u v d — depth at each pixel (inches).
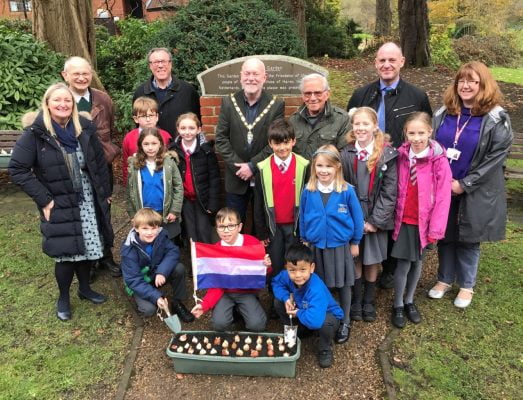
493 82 126.6
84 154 130.5
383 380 116.3
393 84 143.6
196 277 126.2
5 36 287.4
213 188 157.9
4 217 212.4
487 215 131.4
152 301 131.3
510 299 146.3
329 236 122.8
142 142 140.9
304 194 126.3
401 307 137.3
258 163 135.2
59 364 123.5
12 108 266.7
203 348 119.2
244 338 122.5
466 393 111.6
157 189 145.4
